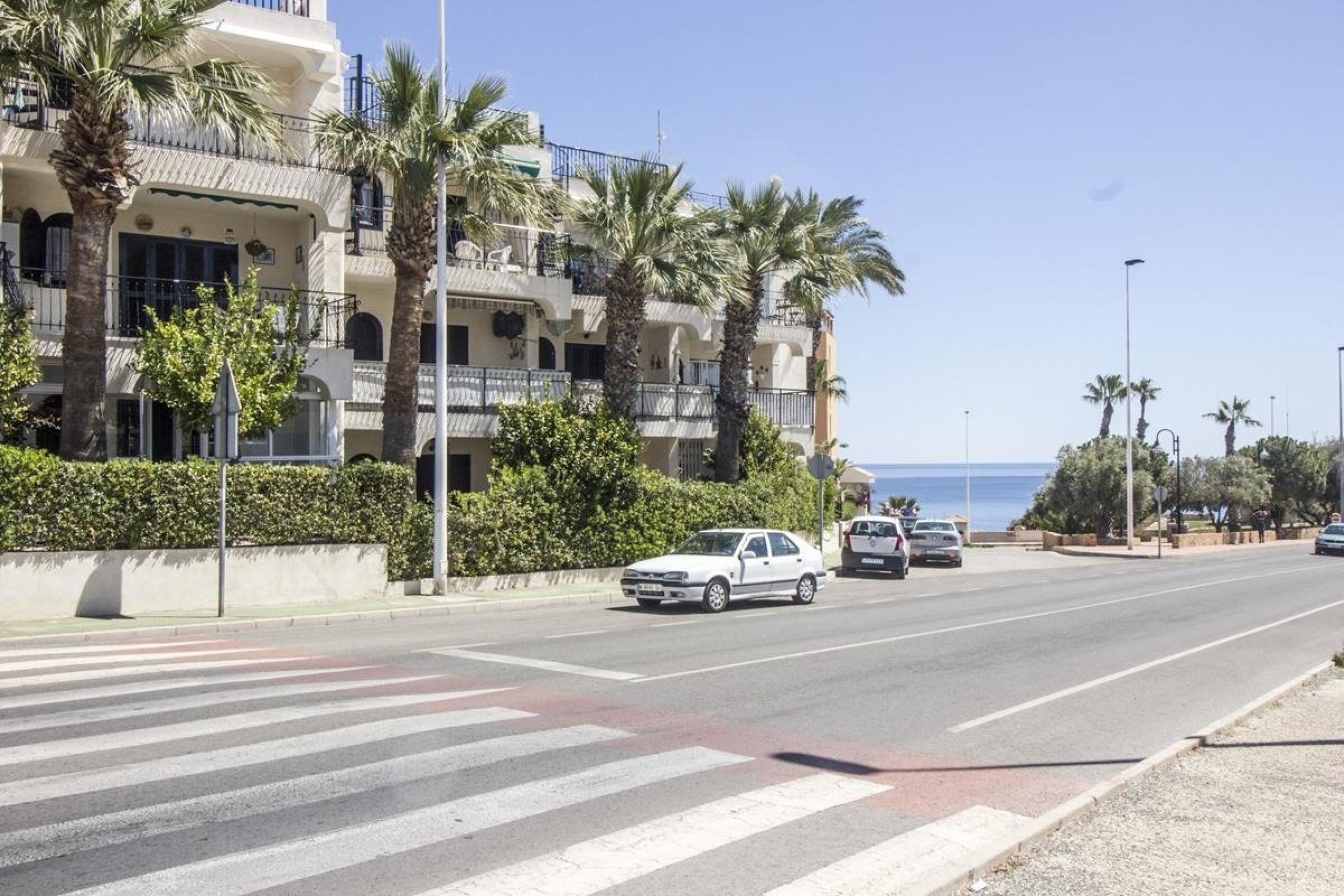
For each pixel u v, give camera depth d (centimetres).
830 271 3148
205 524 1767
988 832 647
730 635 1597
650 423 3059
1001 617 1959
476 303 2855
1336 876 572
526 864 569
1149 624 1898
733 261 2809
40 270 2045
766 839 623
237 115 1786
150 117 2123
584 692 1084
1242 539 6278
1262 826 661
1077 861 595
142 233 2270
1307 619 2003
